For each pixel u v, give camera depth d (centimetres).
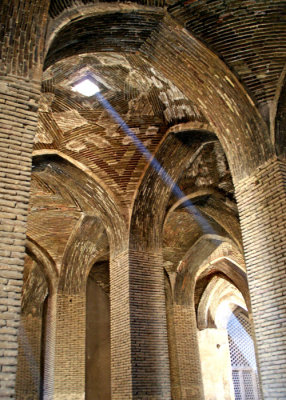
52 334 1180
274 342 609
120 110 892
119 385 841
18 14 546
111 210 976
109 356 1484
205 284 1628
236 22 655
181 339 1317
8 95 525
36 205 1141
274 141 680
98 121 908
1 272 443
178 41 690
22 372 1348
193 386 1270
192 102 784
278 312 612
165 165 945
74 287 1235
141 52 731
